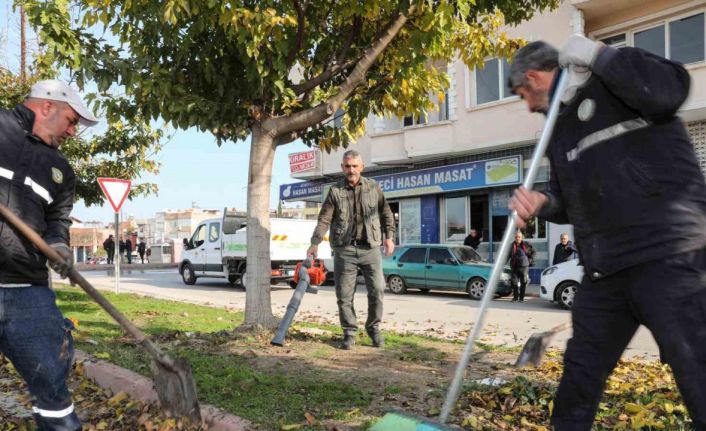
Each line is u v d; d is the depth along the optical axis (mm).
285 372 5027
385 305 13469
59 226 3158
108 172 13688
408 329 9156
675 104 2254
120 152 12727
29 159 2984
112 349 5871
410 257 16516
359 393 4324
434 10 6211
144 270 34219
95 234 65500
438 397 4293
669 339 2283
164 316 9125
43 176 3035
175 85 6113
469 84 19375
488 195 19734
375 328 6375
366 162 23188
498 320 10742
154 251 46625
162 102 5977
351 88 6605
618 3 15914
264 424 3650
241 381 4555
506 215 19203
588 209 2496
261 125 6742
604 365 2578
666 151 2346
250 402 4086
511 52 7770
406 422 2623
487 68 19016
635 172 2359
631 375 5152
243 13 5430
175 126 6242
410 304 13742
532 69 2670
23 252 2902
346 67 7051
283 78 6508
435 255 16047
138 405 4191
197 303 12859
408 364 5480
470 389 4461
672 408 3820
